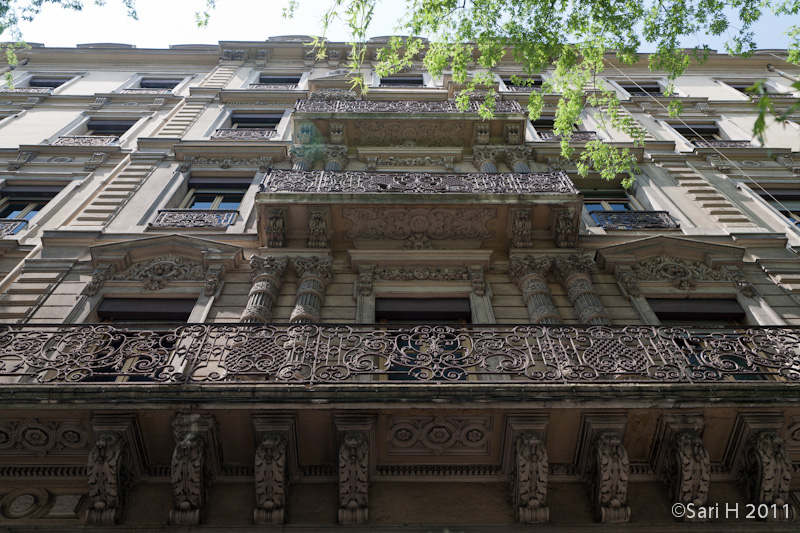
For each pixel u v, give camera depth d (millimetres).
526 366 7434
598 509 6902
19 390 6703
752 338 8078
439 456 7457
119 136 18375
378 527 6816
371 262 11367
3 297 10078
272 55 24328
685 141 17594
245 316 9648
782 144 17938
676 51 12141
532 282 10797
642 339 8914
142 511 6848
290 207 11547
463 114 16016
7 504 7020
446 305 10719
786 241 12320
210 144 15711
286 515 6871
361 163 15836
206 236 12102
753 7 11617
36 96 20141
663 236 11844
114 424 6816
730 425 7219
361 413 7086
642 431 7250
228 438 7176
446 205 11477
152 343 7691
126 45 24906
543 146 16000
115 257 11039
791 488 7254
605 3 11453
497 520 6949
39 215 13156
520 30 11922
